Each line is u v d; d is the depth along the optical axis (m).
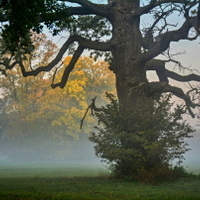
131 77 96.94
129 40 99.38
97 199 47.56
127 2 99.94
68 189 63.72
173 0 90.50
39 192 57.00
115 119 82.50
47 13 69.00
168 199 47.41
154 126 81.12
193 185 74.31
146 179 78.06
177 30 90.25
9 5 61.75
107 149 82.94
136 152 81.81
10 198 46.62
